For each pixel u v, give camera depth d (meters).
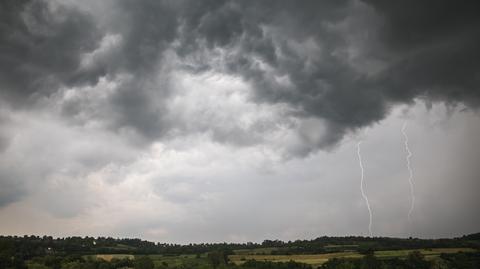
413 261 154.00
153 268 171.50
